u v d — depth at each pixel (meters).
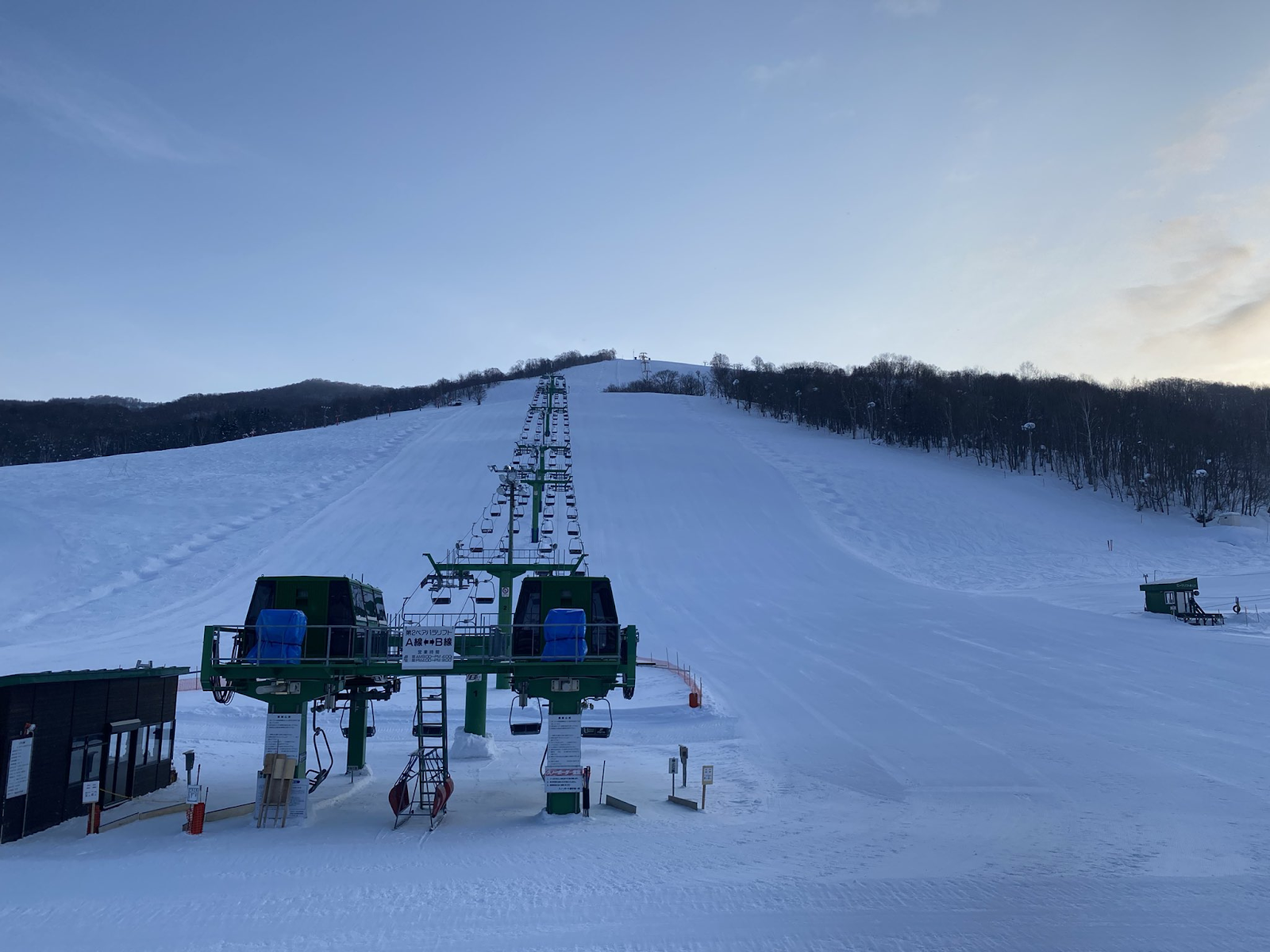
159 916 13.35
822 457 100.44
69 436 163.38
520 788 25.19
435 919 13.24
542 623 22.83
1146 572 66.69
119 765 22.30
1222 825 19.17
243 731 32.09
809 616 51.75
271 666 20.58
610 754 29.05
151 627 49.34
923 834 18.88
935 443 118.44
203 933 12.61
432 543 66.25
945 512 81.44
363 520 71.00
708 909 13.74
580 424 112.44
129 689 22.75
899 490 87.06
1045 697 33.88
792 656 42.78
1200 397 142.88
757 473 90.94
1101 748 26.84
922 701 34.00
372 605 25.95
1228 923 13.14
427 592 56.78
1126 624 48.19
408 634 21.50
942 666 39.78
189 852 17.42
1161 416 108.88
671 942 12.33
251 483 81.25
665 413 128.00
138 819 20.64
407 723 35.16
